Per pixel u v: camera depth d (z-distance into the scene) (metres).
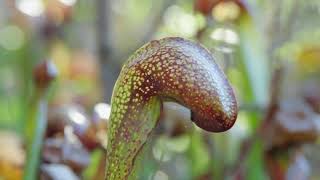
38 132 0.47
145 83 0.36
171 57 0.36
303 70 0.70
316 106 0.57
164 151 0.56
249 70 0.56
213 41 0.56
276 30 0.64
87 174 0.52
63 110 0.53
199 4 0.55
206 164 0.58
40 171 0.49
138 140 0.37
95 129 0.51
